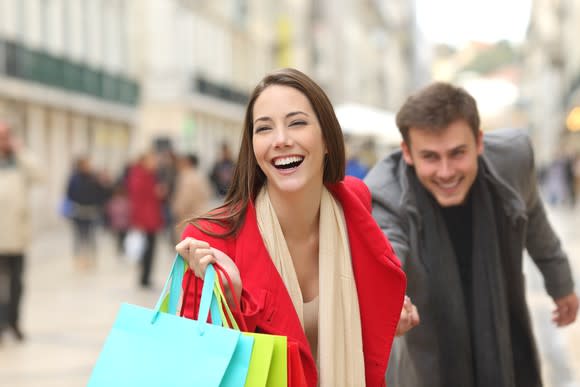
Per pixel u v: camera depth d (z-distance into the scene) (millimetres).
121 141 49562
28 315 14438
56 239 34844
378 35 127125
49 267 23062
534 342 4844
